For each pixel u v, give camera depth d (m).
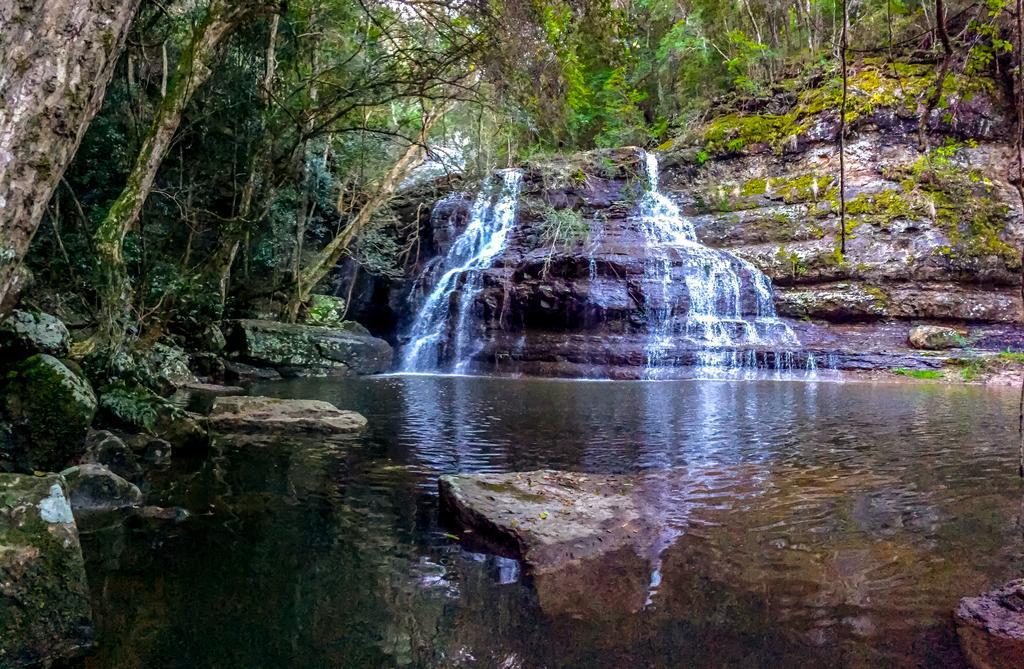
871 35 14.48
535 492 3.14
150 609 1.99
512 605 2.05
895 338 13.10
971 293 13.34
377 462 4.20
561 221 16.78
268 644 1.78
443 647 1.77
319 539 2.68
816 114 16.75
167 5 8.61
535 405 7.70
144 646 1.76
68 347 3.76
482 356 14.56
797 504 3.18
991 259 13.41
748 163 17.88
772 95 17.97
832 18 18.31
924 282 13.67
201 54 6.34
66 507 1.93
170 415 4.60
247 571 2.32
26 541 1.78
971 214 13.98
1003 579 2.23
